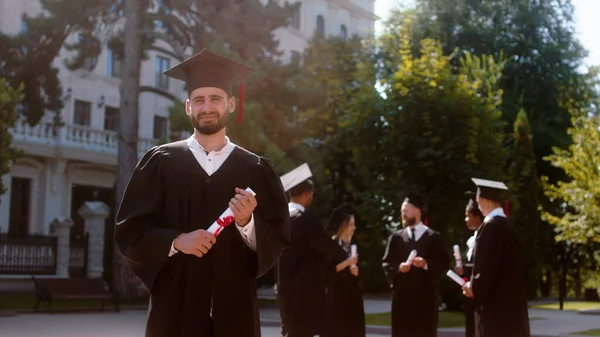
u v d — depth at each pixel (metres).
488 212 8.34
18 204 32.56
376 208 15.49
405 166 15.09
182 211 4.02
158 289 4.02
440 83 15.33
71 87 34.41
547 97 35.91
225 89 4.21
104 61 36.44
